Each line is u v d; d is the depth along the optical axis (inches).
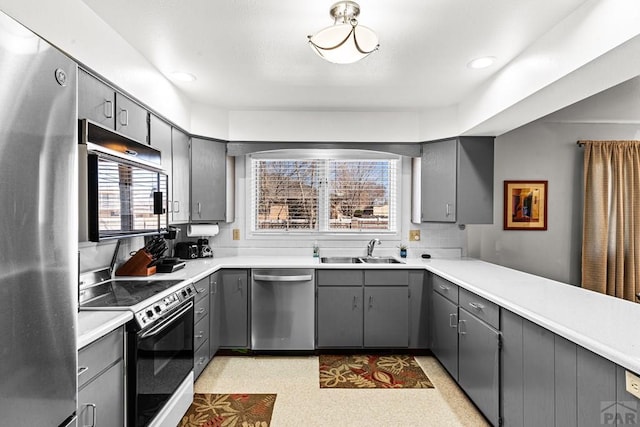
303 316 123.3
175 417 79.6
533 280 95.7
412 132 137.2
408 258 142.5
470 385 90.0
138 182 81.9
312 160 148.3
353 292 123.7
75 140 42.0
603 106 127.8
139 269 97.1
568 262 147.9
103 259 91.8
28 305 34.9
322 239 146.3
